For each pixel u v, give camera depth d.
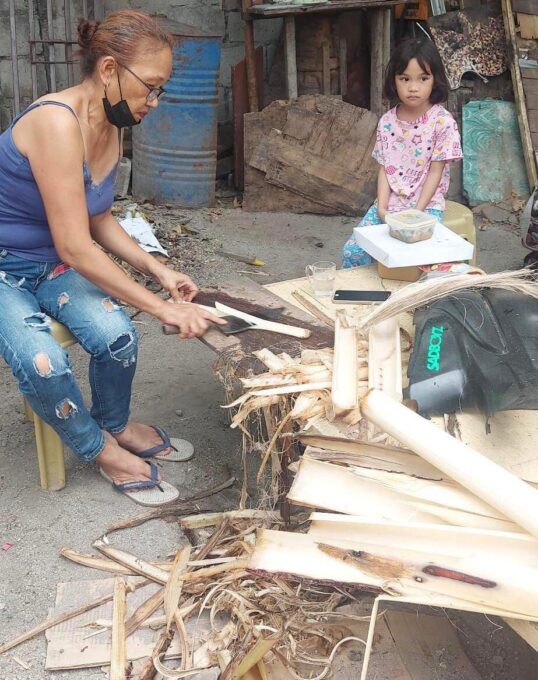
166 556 2.44
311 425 2.08
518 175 5.96
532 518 1.61
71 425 2.53
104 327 2.57
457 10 6.11
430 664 2.03
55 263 2.64
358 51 6.16
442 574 1.62
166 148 5.70
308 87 6.07
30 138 2.36
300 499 1.84
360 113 5.74
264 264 4.94
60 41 5.57
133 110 2.42
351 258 3.59
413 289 2.23
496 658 2.09
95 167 2.56
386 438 2.03
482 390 2.08
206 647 2.05
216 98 5.65
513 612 1.54
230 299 2.73
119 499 2.70
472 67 5.97
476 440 1.99
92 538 2.52
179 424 3.16
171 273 2.79
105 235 2.80
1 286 2.55
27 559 2.43
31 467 2.87
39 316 2.50
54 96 2.38
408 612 2.18
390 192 3.79
